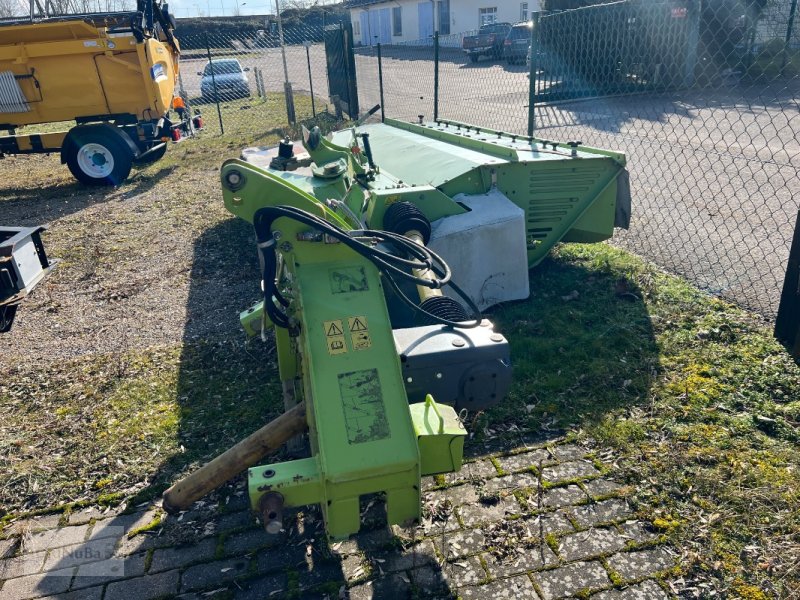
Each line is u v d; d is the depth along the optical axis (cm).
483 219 486
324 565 294
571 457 355
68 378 473
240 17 4259
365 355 270
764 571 277
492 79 1948
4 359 509
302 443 367
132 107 1114
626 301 522
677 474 333
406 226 445
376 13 3988
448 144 626
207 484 289
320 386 262
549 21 930
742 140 1027
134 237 809
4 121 1090
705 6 1156
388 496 259
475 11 3384
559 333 480
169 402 433
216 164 1220
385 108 1540
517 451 362
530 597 273
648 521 308
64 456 382
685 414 379
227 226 830
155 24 1163
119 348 518
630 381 413
